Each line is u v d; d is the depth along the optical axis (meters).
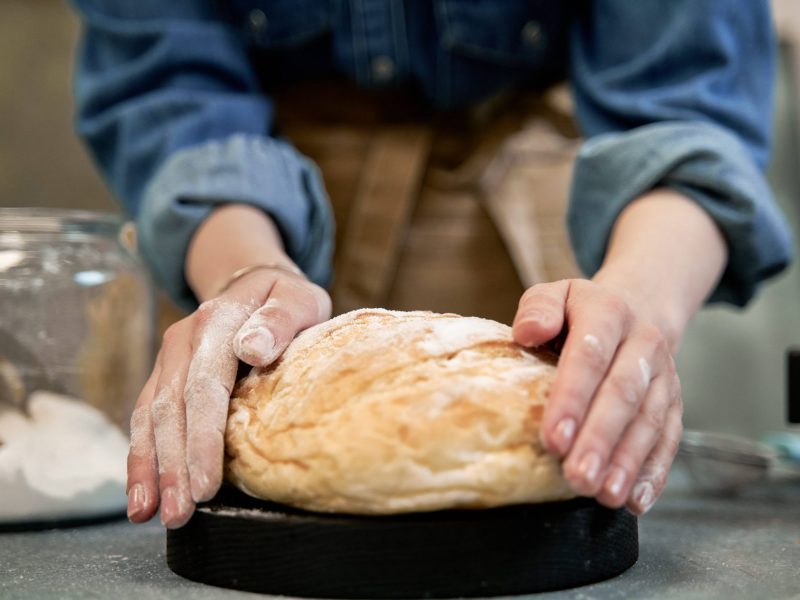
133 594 0.60
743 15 1.08
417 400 0.60
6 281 0.92
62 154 1.93
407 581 0.58
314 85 1.29
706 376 2.22
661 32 1.09
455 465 0.59
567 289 0.69
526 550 0.59
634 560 0.68
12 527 0.85
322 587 0.59
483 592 0.58
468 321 0.69
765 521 0.90
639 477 0.63
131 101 1.24
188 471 0.65
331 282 1.28
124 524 0.91
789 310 2.21
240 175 1.02
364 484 0.59
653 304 0.79
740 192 0.92
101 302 0.98
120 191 1.22
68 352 0.94
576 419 0.58
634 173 0.95
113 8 1.25
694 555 0.72
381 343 0.65
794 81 2.19
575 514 0.61
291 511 0.63
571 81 1.24
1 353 0.91
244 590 0.61
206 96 1.18
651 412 0.62
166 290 1.06
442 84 1.23
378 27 1.21
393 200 1.25
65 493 0.86
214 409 0.68
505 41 1.22
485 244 1.29
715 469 1.07
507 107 1.31
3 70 1.90
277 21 1.23
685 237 0.90
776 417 2.22
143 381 1.03
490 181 1.28
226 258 0.92
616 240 0.93
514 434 0.60
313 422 0.62
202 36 1.22
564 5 1.24
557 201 1.34
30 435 0.89
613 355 0.62
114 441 0.95
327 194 1.28
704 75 1.07
